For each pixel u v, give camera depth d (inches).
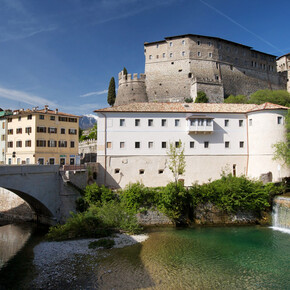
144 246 962.7
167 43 3587.6
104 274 746.8
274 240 1027.3
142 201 1254.3
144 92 3560.5
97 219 1119.6
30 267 804.6
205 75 3454.7
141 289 667.4
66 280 717.9
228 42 3703.3
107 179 1550.2
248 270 771.4
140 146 1587.1
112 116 1590.8
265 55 4082.2
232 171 1646.2
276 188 1344.7
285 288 674.8
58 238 1054.4
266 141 1576.0
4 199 1585.9
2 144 2149.4
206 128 1598.2
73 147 2146.9
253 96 2938.0
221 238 1055.0
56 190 1283.2
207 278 724.0
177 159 1584.6
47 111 2060.8
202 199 1279.5
